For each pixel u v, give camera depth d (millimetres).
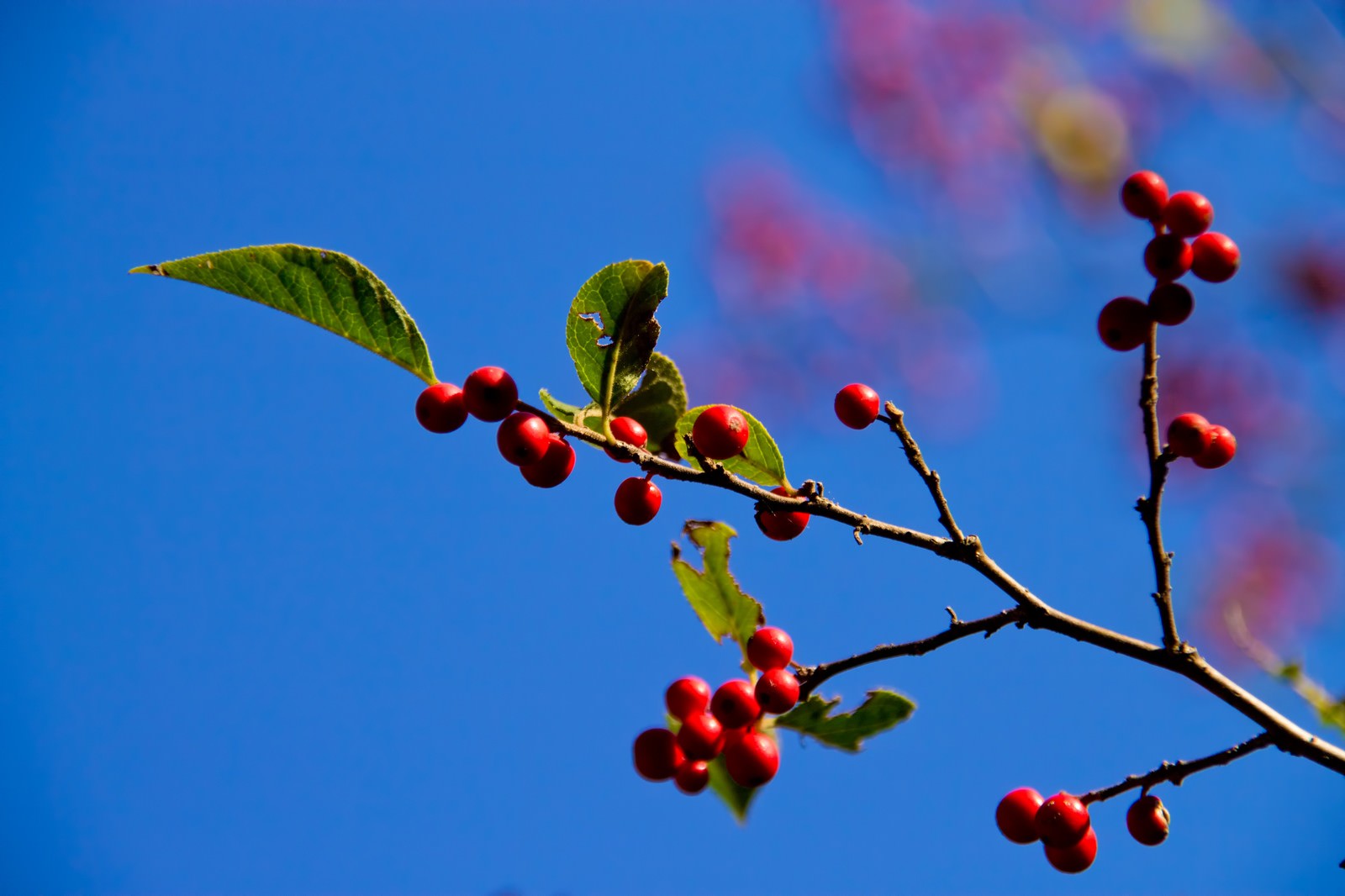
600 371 769
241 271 756
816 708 781
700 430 763
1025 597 761
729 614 794
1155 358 767
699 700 788
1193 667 756
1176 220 773
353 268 757
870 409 765
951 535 762
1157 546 759
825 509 762
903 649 769
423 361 762
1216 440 760
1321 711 796
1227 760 769
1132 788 774
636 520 772
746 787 793
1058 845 775
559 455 760
